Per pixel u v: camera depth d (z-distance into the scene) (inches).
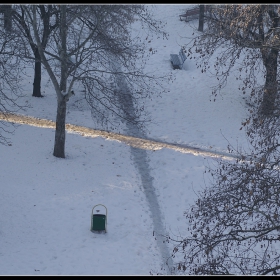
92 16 1039.0
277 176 546.6
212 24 1224.2
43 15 1176.2
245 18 1084.5
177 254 756.6
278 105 660.1
